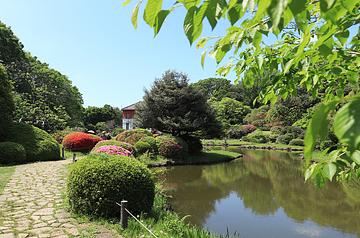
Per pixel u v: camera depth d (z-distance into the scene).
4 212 5.97
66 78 40.34
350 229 7.14
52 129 22.83
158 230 4.94
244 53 2.46
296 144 29.70
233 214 8.39
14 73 26.91
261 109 43.97
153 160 17.70
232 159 21.12
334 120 0.56
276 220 7.87
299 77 2.45
